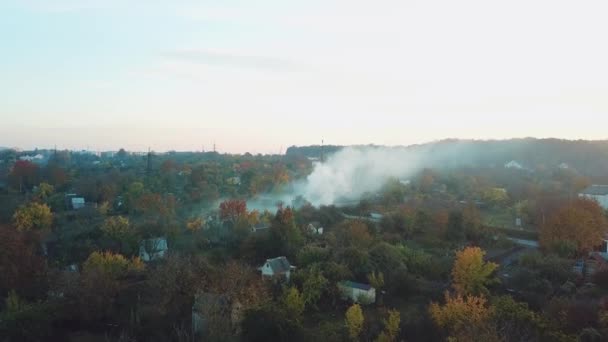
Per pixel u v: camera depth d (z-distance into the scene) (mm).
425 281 63469
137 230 84438
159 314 50969
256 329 43406
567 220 74062
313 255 67500
